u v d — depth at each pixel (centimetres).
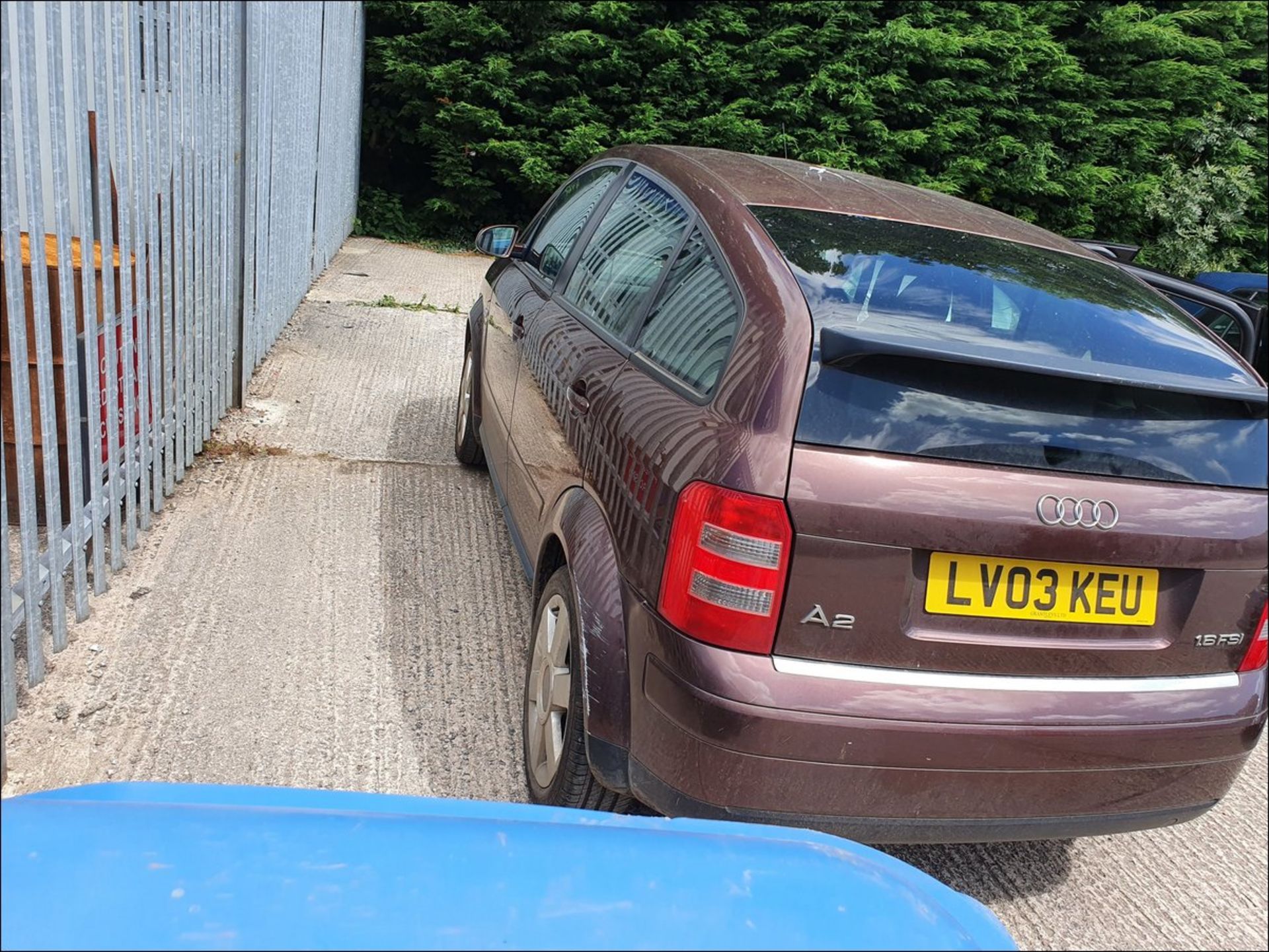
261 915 81
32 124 246
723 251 239
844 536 188
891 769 196
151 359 365
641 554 211
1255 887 278
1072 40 1477
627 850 98
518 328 371
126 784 121
